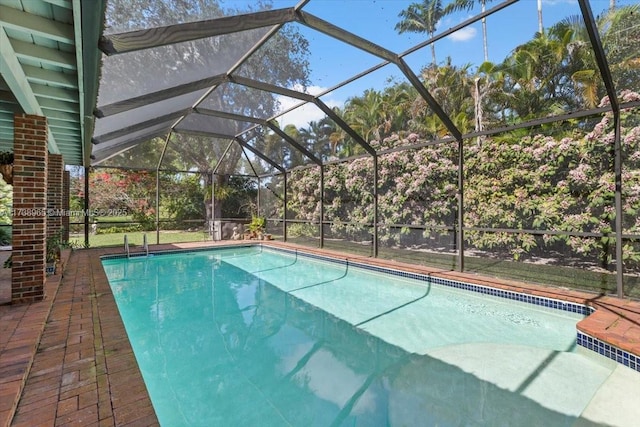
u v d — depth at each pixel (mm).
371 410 2643
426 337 4008
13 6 2297
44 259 4102
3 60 2598
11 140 6191
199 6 3070
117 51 3020
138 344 4000
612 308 3873
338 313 4984
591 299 4191
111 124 6066
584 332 3316
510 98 7418
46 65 3158
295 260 9367
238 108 7512
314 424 2516
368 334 4172
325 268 8297
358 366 3389
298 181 11258
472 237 7035
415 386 2922
